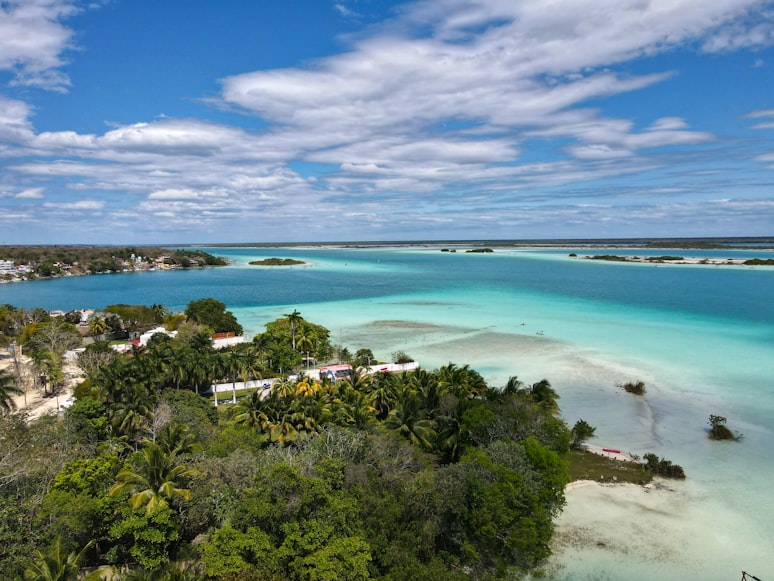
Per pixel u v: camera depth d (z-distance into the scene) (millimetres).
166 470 39031
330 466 39031
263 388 85438
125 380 63094
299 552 32469
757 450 61000
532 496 38750
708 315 155500
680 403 77875
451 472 40250
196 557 36219
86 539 36562
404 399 64000
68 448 47375
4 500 35250
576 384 87625
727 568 39000
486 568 37656
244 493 36094
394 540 34812
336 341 124188
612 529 43938
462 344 119500
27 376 86188
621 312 163250
